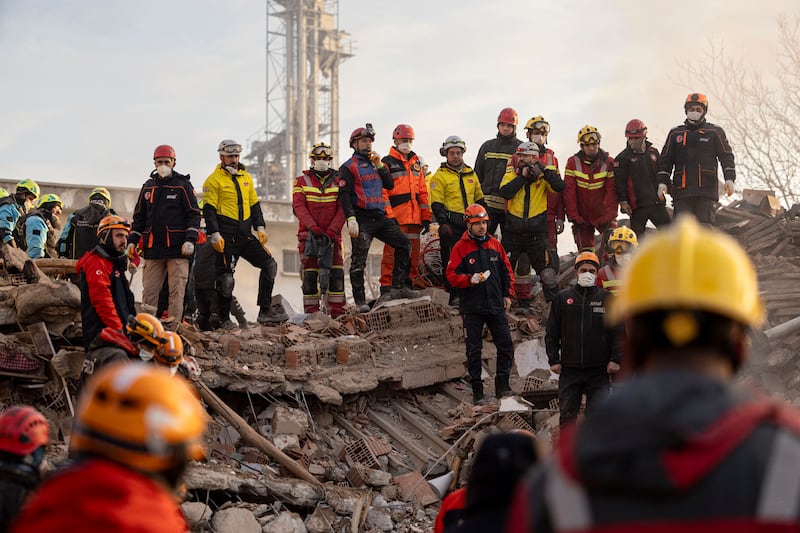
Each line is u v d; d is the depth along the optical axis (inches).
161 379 139.2
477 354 678.5
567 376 608.1
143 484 134.2
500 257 676.1
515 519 109.0
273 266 770.8
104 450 134.3
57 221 782.5
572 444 105.5
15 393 568.7
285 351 690.2
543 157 795.4
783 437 99.7
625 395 106.2
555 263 824.3
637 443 99.7
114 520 128.2
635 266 115.0
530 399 693.3
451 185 794.2
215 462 574.6
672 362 110.0
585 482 101.0
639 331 112.6
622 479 98.7
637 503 98.9
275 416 632.4
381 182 780.0
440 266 849.5
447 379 726.5
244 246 759.7
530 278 823.1
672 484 97.0
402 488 611.2
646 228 891.4
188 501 534.3
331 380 673.0
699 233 114.2
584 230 828.6
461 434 657.0
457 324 766.5
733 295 109.7
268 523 541.3
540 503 105.3
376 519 577.3
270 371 652.7
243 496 562.3
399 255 789.9
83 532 127.7
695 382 105.0
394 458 642.8
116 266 490.9
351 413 685.3
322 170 789.9
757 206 916.6
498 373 681.0
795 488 96.1
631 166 813.9
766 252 848.3
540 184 798.5
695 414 101.0
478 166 828.6
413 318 761.6
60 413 571.2
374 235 778.8
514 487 181.0
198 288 743.7
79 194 1411.2
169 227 690.2
